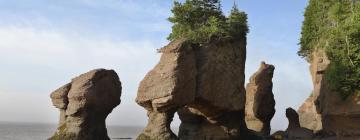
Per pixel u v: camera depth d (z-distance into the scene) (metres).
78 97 60.25
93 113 61.66
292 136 80.75
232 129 68.50
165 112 59.47
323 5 91.19
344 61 70.38
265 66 91.56
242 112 70.94
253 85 90.81
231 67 68.62
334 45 74.12
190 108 69.12
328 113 71.62
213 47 66.62
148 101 60.94
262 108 88.44
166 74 59.22
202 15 71.06
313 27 95.50
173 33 70.44
